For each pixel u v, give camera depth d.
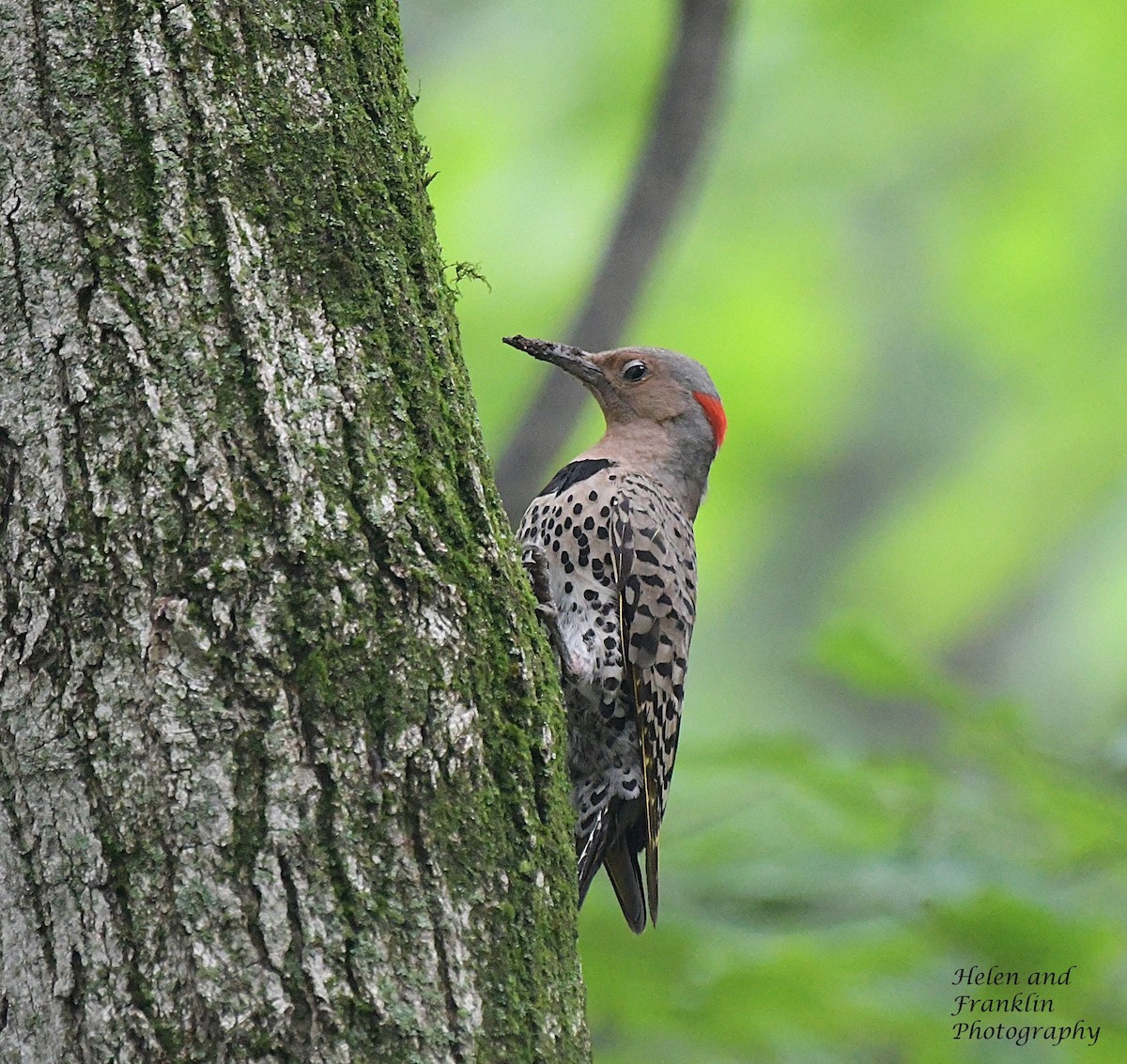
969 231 19.58
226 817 5.57
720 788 11.27
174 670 5.64
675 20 13.64
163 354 5.84
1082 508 20.47
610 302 13.61
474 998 5.72
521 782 6.15
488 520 6.39
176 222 5.93
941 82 19.33
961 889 10.01
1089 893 10.27
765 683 19.75
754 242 19.53
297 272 6.08
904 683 10.97
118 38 6.00
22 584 5.71
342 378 6.07
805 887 10.46
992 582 20.41
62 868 5.56
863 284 19.73
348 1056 5.46
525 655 6.32
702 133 13.67
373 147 6.39
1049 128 19.36
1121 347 19.89
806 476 20.59
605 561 10.20
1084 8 18.62
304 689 5.73
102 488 5.74
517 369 17.62
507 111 18.41
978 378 20.34
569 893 6.27
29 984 5.54
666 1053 10.05
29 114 5.94
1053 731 12.70
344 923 5.57
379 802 5.74
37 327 5.84
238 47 6.12
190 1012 5.41
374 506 6.00
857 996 9.84
